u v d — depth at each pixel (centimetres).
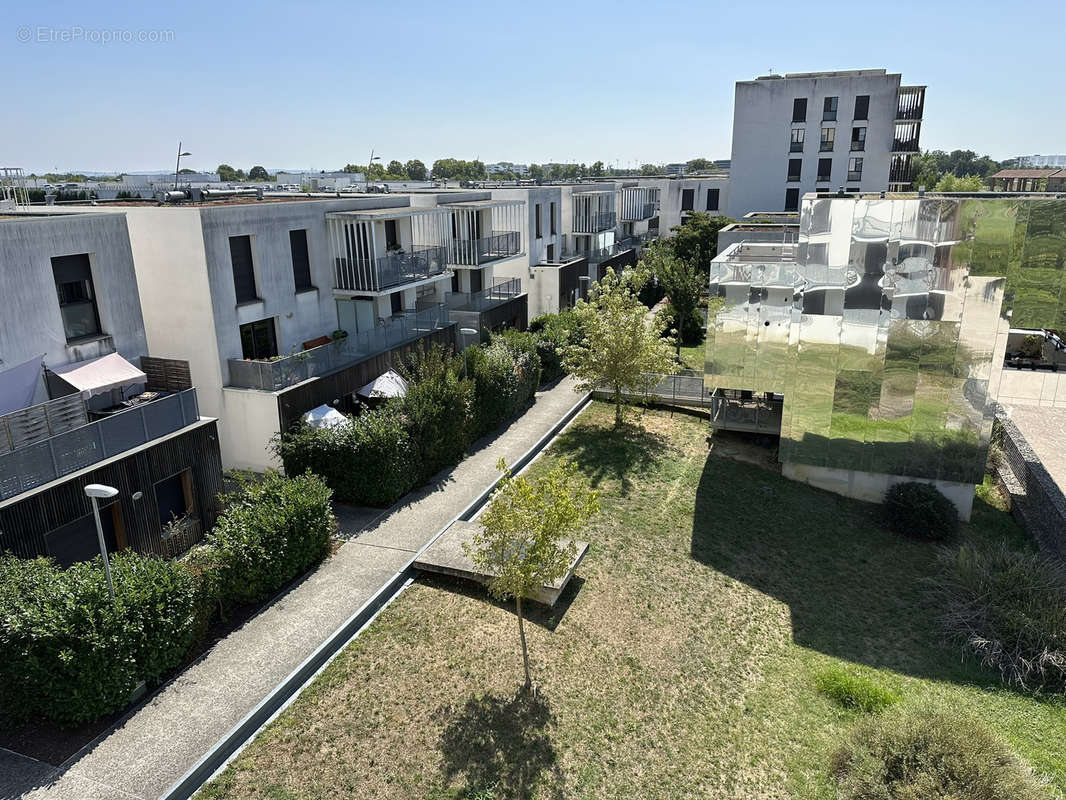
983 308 1991
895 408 2153
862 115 6106
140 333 1816
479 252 3331
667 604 1677
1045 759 1280
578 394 3188
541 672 1393
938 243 1994
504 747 1210
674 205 7062
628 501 2166
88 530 1478
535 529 1309
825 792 1197
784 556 1939
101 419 1518
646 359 2620
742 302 2281
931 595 1769
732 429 2697
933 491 2119
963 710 1348
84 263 1680
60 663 1108
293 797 1072
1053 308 1958
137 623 1188
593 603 1641
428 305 3136
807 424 2273
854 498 2295
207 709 1210
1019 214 1914
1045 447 2477
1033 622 1574
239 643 1388
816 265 2133
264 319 2205
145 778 1060
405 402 2138
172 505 1712
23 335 1537
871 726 1262
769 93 6291
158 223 1959
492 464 2353
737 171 6544
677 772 1217
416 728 1227
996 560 1817
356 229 2436
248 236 2117
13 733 1146
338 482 1973
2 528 1280
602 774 1191
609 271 2742
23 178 2148
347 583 1603
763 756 1273
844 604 1747
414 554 1733
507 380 2730
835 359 2181
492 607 1572
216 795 1062
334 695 1284
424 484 2180
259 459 2067
